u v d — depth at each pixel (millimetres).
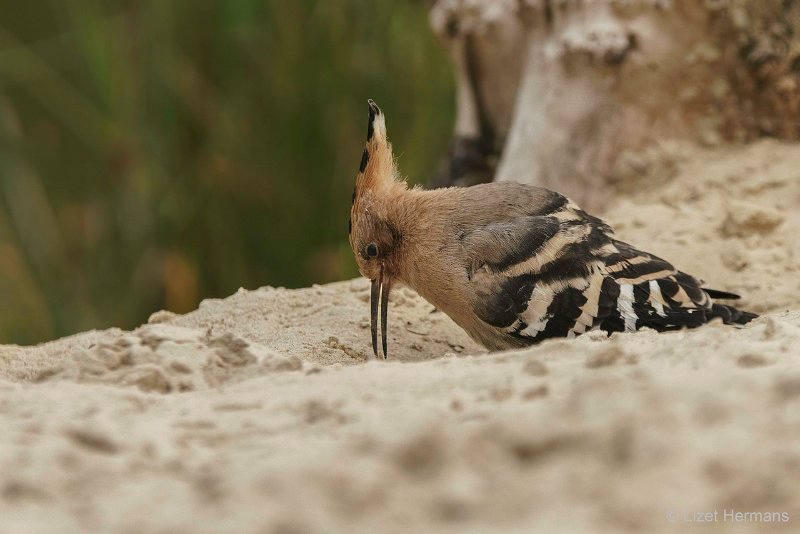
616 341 7199
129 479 4910
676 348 6656
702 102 14047
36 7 19969
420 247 9898
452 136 16828
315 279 16625
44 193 18219
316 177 16609
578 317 9344
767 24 13859
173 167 16797
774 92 13930
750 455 4551
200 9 16719
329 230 16594
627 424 4781
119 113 16812
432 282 9898
